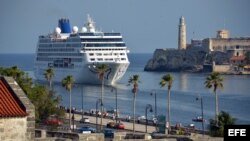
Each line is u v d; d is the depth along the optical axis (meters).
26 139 52.75
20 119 52.31
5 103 52.31
